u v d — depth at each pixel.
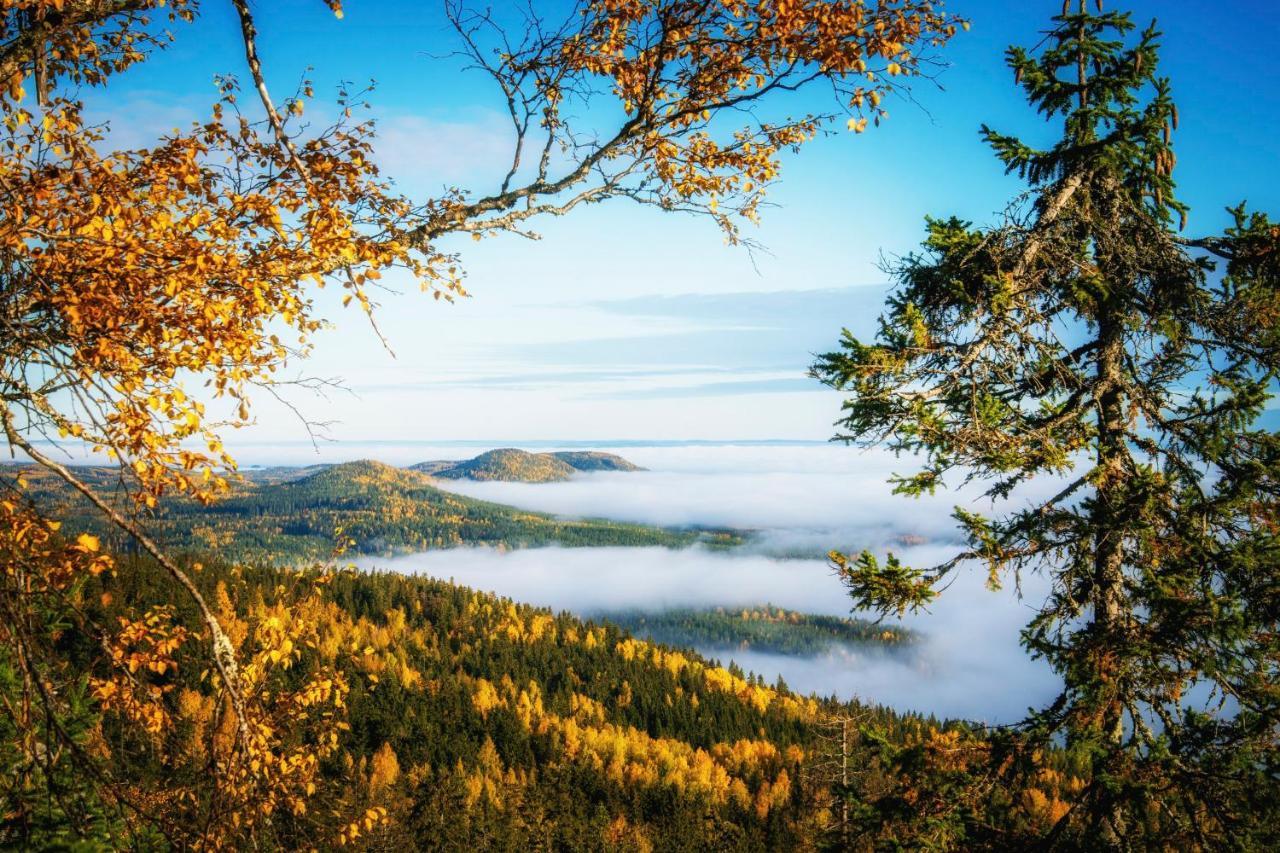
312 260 4.92
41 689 4.04
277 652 5.72
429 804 67.50
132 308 4.27
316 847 5.35
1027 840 8.18
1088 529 8.21
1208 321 8.93
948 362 8.31
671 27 6.31
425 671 124.69
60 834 4.35
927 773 8.75
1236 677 7.84
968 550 8.44
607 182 6.85
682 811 87.75
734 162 6.98
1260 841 7.25
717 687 145.00
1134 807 7.80
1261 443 8.41
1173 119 8.72
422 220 5.77
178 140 4.84
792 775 94.31
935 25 6.07
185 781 4.52
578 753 107.19
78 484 3.84
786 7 5.85
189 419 4.16
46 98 5.21
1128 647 7.82
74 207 4.39
